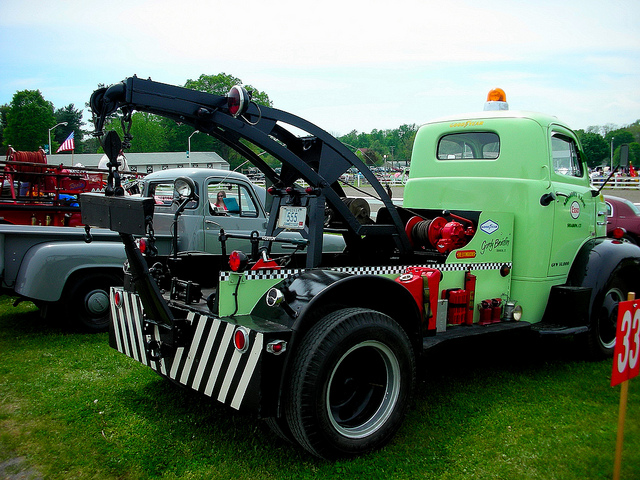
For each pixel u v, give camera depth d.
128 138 3.00
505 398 3.89
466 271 4.18
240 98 3.06
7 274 5.32
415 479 2.76
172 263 3.79
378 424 3.02
